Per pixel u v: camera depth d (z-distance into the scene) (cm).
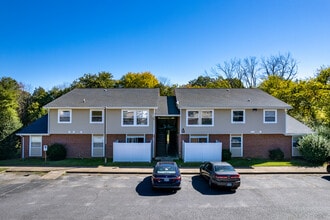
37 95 5772
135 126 2739
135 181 1848
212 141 2786
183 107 2681
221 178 1606
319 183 1825
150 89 3212
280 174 2116
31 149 2797
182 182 1838
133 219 1166
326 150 2439
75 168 2227
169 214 1227
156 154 2931
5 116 3209
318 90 3891
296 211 1280
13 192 1564
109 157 2762
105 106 2678
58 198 1452
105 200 1423
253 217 1200
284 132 2767
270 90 4684
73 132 2733
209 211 1273
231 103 2767
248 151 2808
